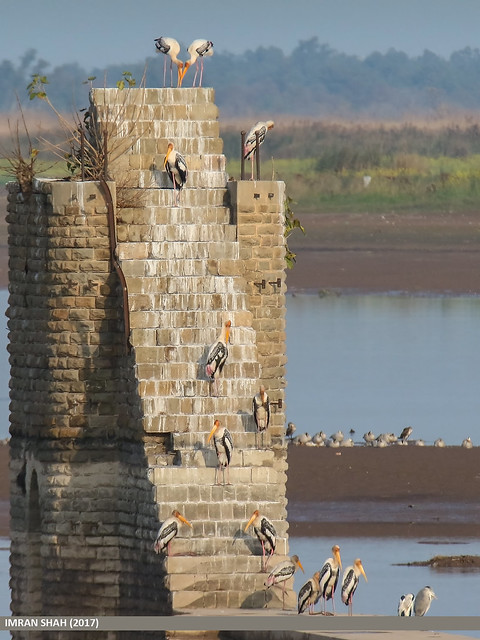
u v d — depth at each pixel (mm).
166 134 52250
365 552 56312
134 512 48406
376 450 68750
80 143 52094
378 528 59469
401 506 62000
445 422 76312
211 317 48969
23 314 51062
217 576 45594
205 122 52375
